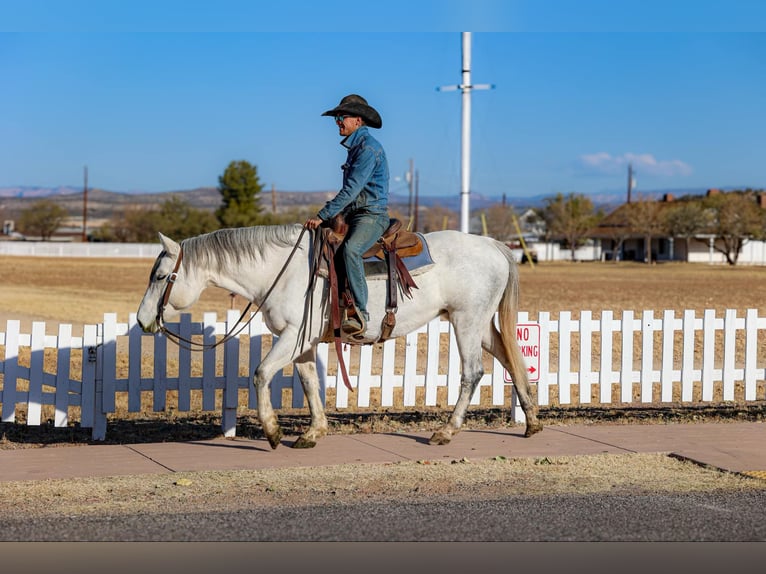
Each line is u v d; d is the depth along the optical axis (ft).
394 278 30.83
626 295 124.06
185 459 30.14
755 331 41.75
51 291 123.54
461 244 32.35
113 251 346.95
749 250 347.97
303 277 30.48
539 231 456.45
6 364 34.01
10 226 571.28
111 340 34.04
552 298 116.67
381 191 30.50
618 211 418.10
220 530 22.02
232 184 412.36
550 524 22.65
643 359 40.50
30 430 36.01
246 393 46.42
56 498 25.02
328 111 30.37
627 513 23.71
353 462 29.86
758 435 34.86
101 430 34.09
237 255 30.73
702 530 22.24
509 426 37.22
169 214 448.65
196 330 35.27
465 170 61.46
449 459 30.37
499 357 34.32
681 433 35.27
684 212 336.29
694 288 144.36
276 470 28.71
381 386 37.99
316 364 36.04
